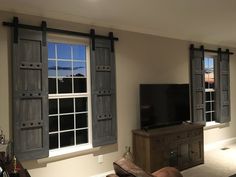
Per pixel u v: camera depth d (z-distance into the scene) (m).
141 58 3.99
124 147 3.78
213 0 2.72
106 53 3.56
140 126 3.86
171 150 3.71
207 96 5.33
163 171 2.24
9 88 2.79
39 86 2.95
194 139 4.06
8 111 2.79
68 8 2.93
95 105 3.42
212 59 5.42
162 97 3.97
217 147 5.20
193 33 4.40
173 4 2.83
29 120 2.87
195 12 3.15
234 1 2.76
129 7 2.92
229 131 5.51
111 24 3.61
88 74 3.51
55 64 3.33
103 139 3.49
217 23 3.71
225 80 5.39
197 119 4.75
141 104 3.73
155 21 3.56
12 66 2.77
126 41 3.82
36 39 2.92
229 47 5.52
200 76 4.86
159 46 4.24
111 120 3.60
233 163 4.18
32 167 2.95
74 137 3.49
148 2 2.76
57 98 3.33
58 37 3.21
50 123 3.30
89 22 3.41
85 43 3.46
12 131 2.78
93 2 2.74
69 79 3.45
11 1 2.68
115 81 3.64
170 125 4.07
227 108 5.43
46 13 3.02
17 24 2.79
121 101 3.77
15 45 2.77
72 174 3.26
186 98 4.31
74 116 3.49
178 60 4.53
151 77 4.12
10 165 2.02
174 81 4.46
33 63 2.89
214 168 3.95
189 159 3.97
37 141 2.93
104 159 3.56
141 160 3.62
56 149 3.28
